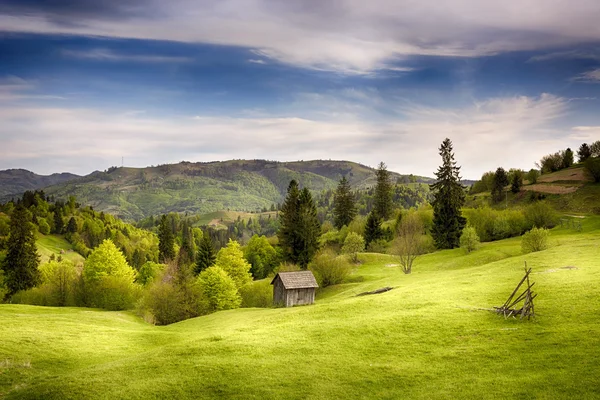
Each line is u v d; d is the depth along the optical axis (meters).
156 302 64.38
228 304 69.56
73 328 41.12
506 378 20.72
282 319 40.34
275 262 121.44
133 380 24.09
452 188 104.81
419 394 20.34
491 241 104.50
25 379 26.28
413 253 79.81
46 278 94.25
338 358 26.30
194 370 25.17
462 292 38.97
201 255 104.19
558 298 31.78
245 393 21.81
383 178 154.75
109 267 79.44
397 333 29.83
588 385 18.58
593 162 140.38
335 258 85.69
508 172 182.38
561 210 127.56
